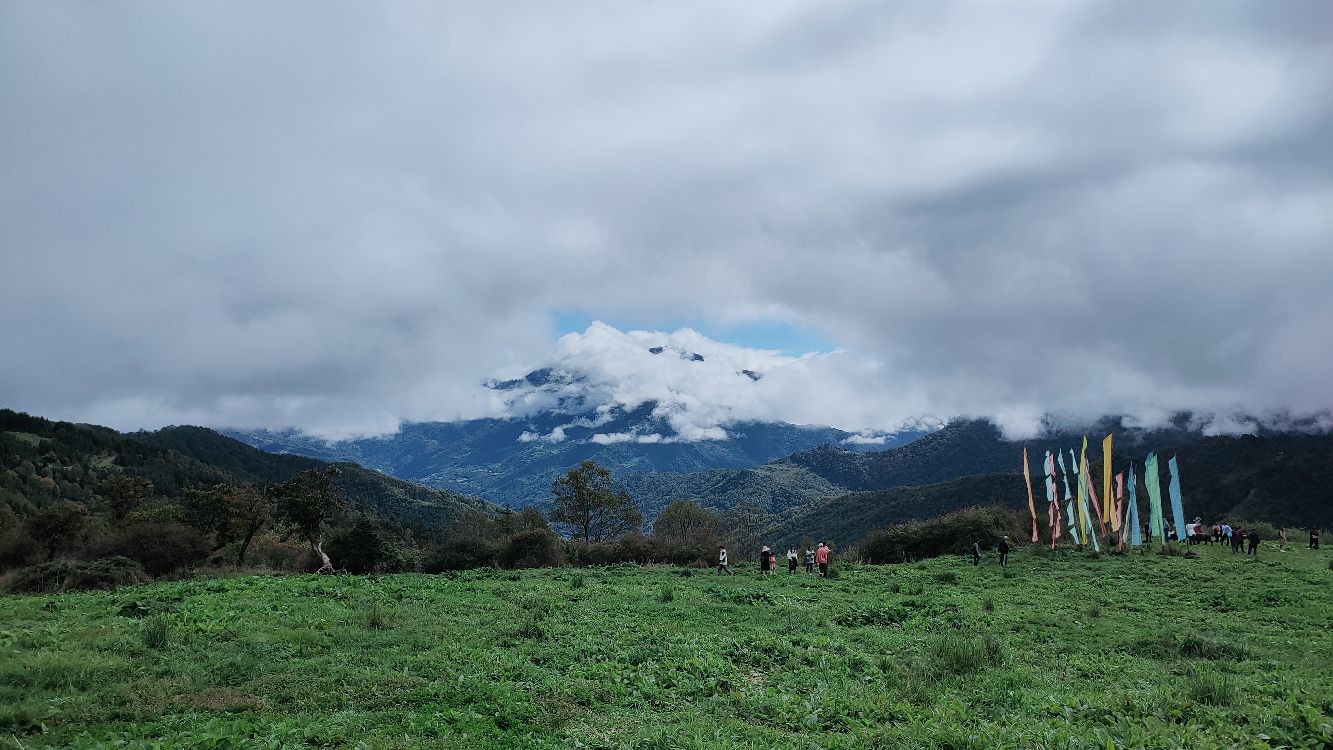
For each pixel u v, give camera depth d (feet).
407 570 165.78
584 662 61.46
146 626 64.64
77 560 159.74
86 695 46.93
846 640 74.54
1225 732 40.24
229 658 57.00
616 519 285.64
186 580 130.72
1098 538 197.67
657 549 206.69
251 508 205.87
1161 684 54.49
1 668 50.78
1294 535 216.95
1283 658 68.23
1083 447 182.09
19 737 40.55
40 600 87.76
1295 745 38.27
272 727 41.52
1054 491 185.26
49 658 53.31
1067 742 39.17
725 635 74.49
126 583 129.59
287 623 71.87
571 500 281.13
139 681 50.42
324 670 54.65
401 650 62.28
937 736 41.65
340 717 44.34
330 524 295.07
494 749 40.52
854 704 48.67
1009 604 102.63
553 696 50.72
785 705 49.24
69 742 39.70
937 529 201.67
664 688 54.54
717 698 51.60
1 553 187.93
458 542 186.09
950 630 81.82
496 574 135.33
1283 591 109.60
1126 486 185.06
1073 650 72.33
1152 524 167.94
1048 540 200.85
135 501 285.84
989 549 186.50
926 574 138.51
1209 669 59.16
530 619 76.02
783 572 147.54
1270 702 47.34
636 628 76.84
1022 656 67.10
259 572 162.50
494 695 49.26
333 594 94.84
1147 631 82.43
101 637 62.39
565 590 107.76
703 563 187.83
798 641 71.00
